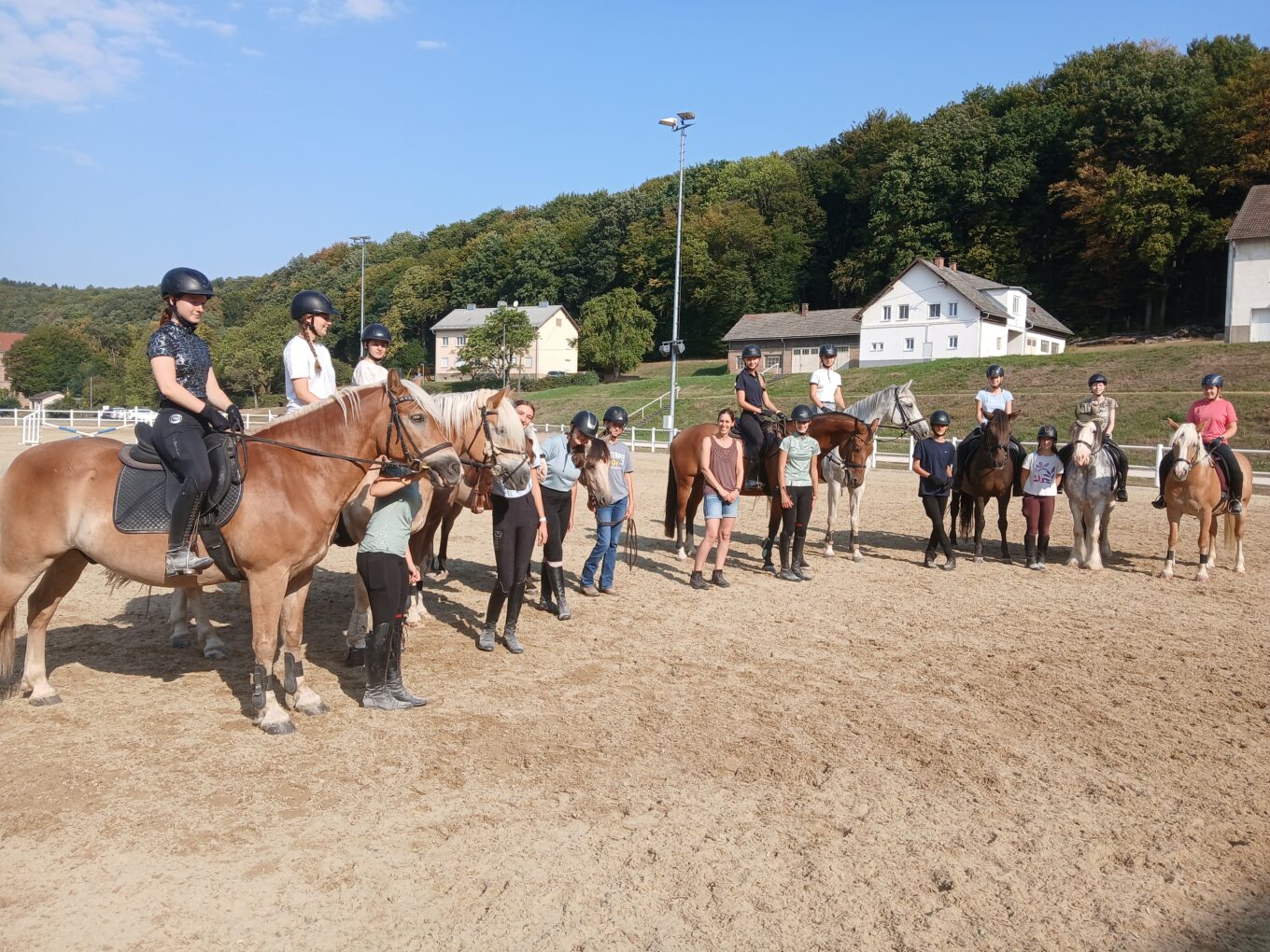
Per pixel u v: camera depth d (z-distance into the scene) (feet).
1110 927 11.02
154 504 16.29
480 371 236.02
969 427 104.01
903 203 216.33
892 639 24.73
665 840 13.01
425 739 16.80
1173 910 11.42
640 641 24.23
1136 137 182.91
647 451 104.42
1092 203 180.65
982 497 36.47
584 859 12.44
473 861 12.35
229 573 16.76
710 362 230.27
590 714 18.37
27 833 12.88
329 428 17.07
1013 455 37.19
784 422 34.37
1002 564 36.76
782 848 12.84
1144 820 13.97
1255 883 12.15
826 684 20.63
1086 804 14.53
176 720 17.52
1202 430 34.01
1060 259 207.21
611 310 221.46
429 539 25.39
